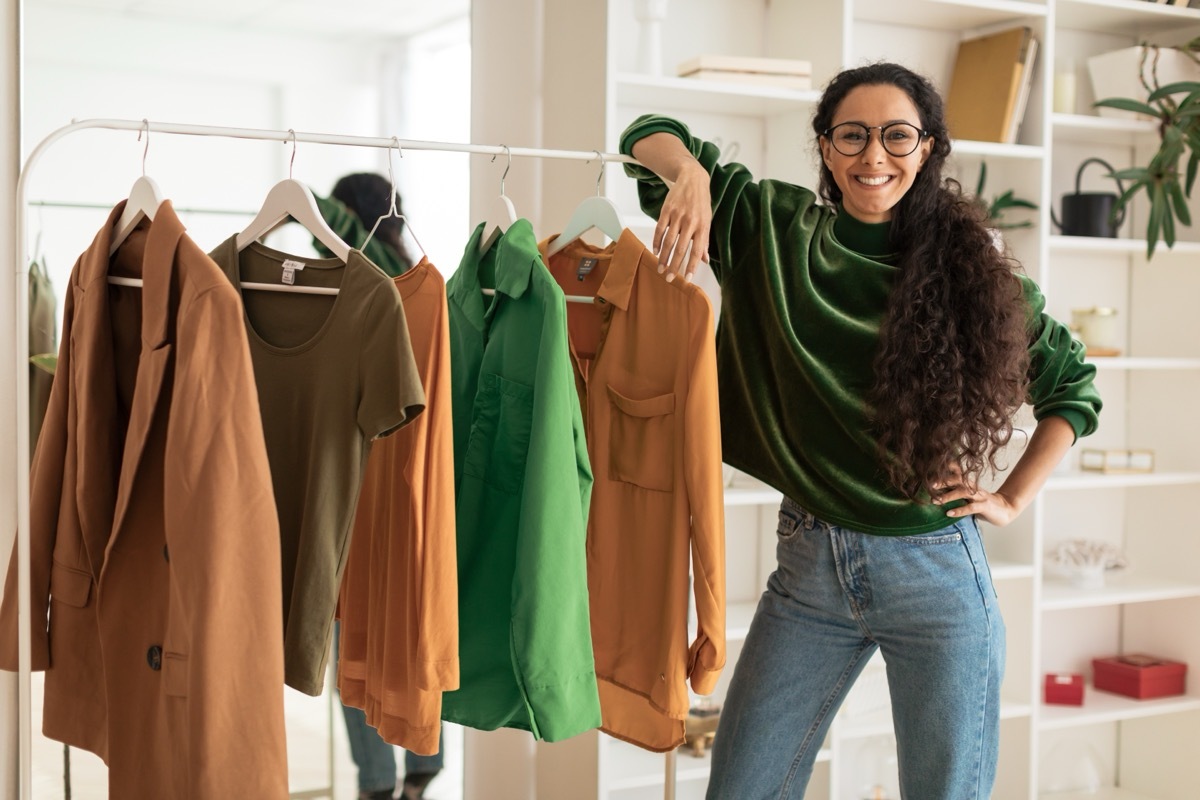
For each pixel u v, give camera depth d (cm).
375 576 175
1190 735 331
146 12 236
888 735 305
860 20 308
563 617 161
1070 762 344
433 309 160
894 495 180
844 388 181
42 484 164
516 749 287
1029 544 302
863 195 181
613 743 291
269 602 142
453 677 157
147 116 237
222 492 140
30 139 229
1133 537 352
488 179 275
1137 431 350
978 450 179
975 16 304
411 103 263
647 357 183
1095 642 353
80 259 165
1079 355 199
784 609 190
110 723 155
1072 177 342
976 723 180
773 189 191
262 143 248
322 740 262
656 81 259
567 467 162
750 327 191
